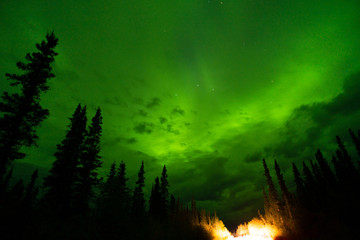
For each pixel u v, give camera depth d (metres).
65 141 22.12
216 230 45.94
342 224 22.00
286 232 34.88
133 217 19.14
